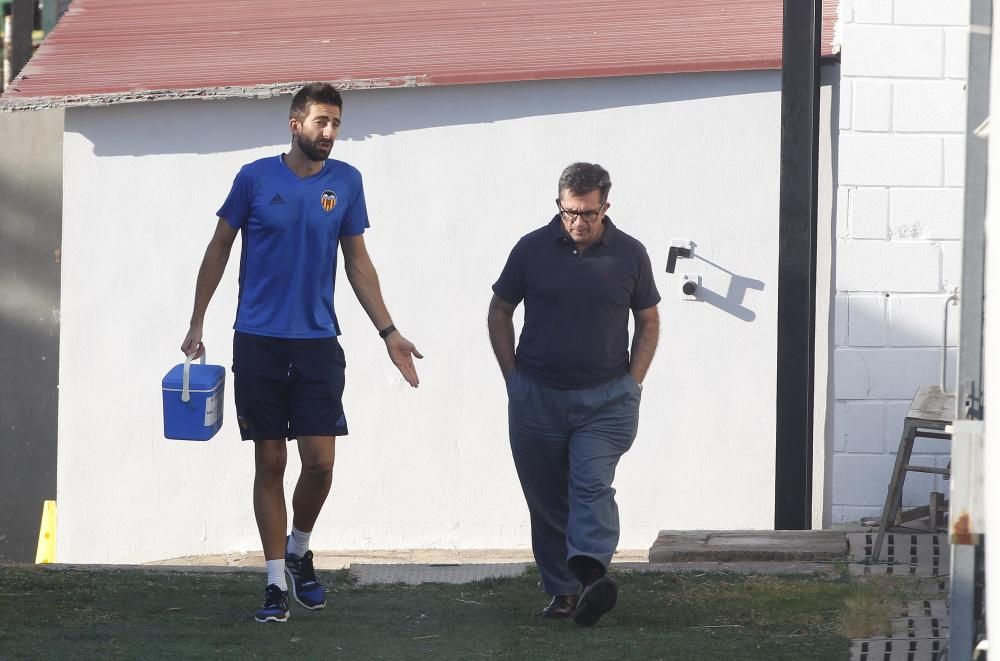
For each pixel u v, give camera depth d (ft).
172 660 58.85
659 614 70.44
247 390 67.92
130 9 151.84
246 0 150.71
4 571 82.53
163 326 133.59
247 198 67.77
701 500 125.39
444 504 129.29
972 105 44.14
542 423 68.54
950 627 44.78
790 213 99.30
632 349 69.46
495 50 131.13
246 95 130.62
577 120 126.52
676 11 133.49
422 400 129.18
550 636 65.10
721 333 124.77
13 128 144.15
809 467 99.25
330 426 68.80
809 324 99.19
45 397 144.46
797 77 99.04
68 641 62.75
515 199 127.85
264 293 67.82
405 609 72.79
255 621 68.39
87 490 134.41
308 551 72.33
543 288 67.51
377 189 129.29
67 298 134.62
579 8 138.31
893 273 101.91
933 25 100.99
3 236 144.46
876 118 101.55
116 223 134.00
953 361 101.81
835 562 83.82
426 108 128.57
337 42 138.21
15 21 159.43
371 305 71.36
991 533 39.34
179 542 133.18
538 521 70.79
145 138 133.39
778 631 66.39
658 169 125.29
